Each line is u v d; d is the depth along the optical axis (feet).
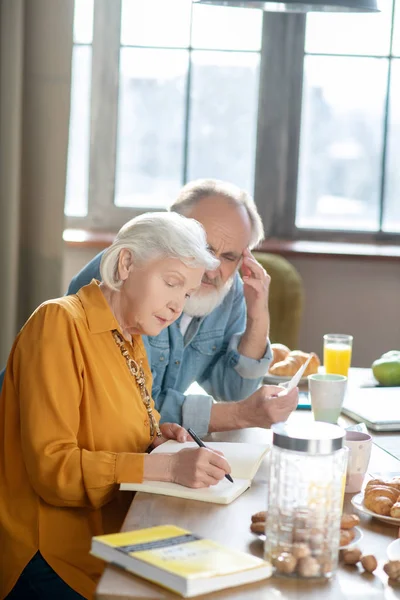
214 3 8.41
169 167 14.97
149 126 14.88
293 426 4.45
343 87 14.70
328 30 14.57
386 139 14.79
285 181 14.94
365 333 14.49
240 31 14.61
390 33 14.52
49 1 12.35
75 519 5.88
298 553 4.17
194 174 14.97
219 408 7.27
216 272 7.88
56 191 12.66
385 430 7.33
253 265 8.14
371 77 14.64
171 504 5.21
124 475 5.57
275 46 14.61
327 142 14.85
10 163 12.44
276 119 14.80
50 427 5.73
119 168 14.98
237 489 5.42
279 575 4.18
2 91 12.39
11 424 6.07
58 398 5.78
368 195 14.96
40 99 12.51
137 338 6.49
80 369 5.95
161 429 6.61
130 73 14.75
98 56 14.69
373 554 4.55
